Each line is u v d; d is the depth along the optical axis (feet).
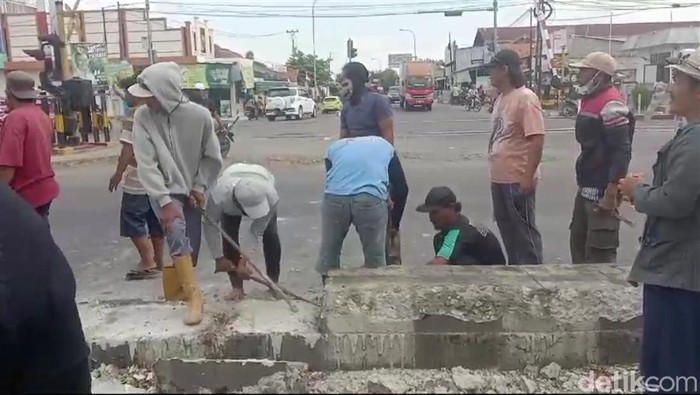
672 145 9.37
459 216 16.28
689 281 9.25
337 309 13.06
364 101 17.90
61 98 60.75
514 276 14.28
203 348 13.08
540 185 37.55
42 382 9.21
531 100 15.74
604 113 15.35
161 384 11.89
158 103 13.92
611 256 16.11
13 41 117.29
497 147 16.42
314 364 13.03
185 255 14.17
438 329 12.85
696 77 9.15
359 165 15.07
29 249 9.52
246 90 159.43
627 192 10.02
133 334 13.29
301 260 21.99
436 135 76.38
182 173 14.40
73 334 9.79
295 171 45.24
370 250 15.30
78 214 30.96
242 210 14.94
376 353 12.91
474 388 11.76
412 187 37.42
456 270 14.74
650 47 131.13
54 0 62.08
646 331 9.73
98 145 64.03
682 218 9.23
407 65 158.81
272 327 13.50
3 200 9.68
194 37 146.00
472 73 199.31
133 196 19.47
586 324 12.86
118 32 136.67
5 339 8.97
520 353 12.85
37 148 16.69
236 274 15.69
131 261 22.31
